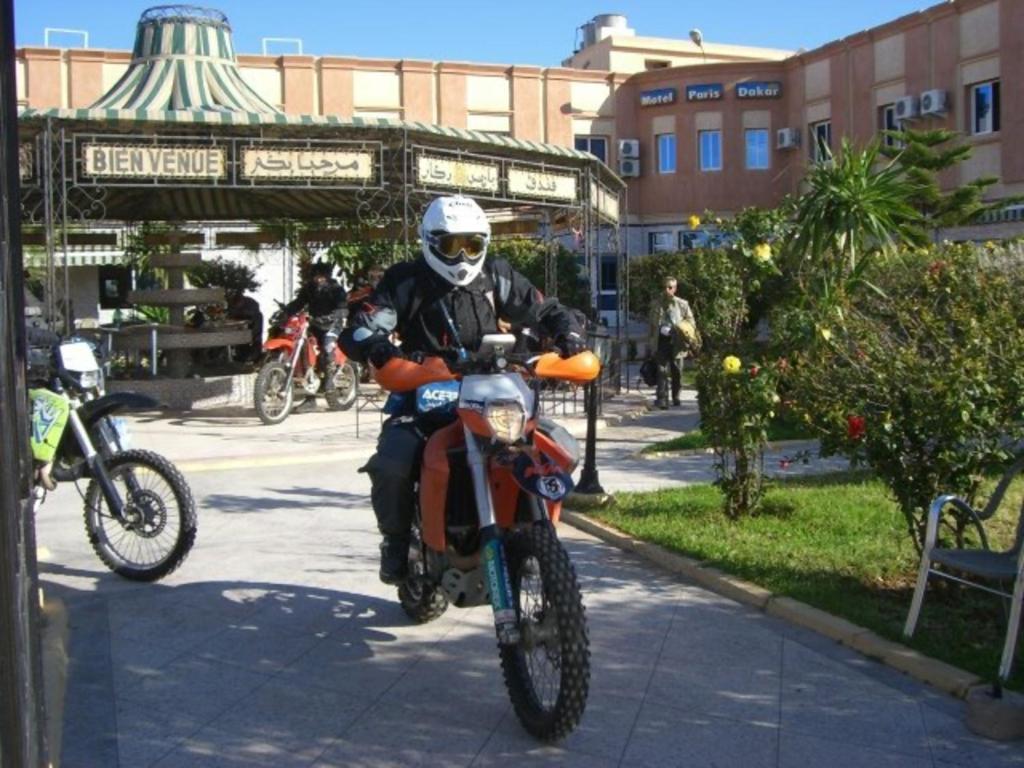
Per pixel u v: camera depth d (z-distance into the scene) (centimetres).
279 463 1152
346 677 521
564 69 3472
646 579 677
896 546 706
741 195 3441
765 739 444
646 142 3544
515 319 528
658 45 4112
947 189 2825
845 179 1087
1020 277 993
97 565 729
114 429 691
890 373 582
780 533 749
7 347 271
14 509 270
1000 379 571
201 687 510
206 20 1606
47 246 1334
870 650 533
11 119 280
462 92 3356
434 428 494
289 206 2009
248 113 1361
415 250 1822
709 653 543
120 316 2548
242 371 1880
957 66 2798
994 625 554
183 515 668
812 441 1178
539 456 442
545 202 1645
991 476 619
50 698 492
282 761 433
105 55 3070
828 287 993
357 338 481
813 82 3284
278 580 686
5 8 273
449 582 496
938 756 427
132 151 1327
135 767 428
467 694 499
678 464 1101
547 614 443
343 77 3241
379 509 508
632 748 439
